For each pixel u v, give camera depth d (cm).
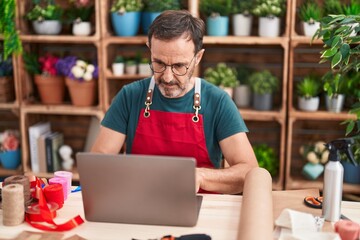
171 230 137
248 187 150
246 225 126
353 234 129
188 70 174
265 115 307
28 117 335
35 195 157
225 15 308
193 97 192
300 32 322
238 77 325
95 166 135
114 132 198
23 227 141
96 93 334
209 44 335
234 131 189
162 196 136
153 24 172
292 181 317
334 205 143
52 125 357
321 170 315
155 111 193
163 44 168
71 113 323
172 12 175
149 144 195
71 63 315
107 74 315
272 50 330
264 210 134
